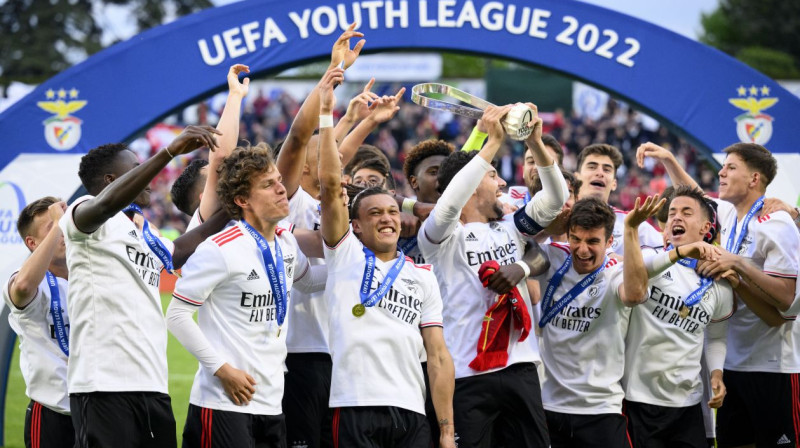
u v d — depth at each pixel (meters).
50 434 15.38
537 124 15.23
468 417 15.34
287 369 15.97
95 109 21.33
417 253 16.67
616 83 21.53
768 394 17.66
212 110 79.00
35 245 15.97
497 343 15.32
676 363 16.39
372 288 14.37
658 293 16.33
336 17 21.28
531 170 20.16
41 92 21.31
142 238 13.80
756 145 18.23
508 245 16.03
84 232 12.99
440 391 14.49
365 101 17.08
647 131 73.81
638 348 16.44
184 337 13.29
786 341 17.64
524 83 75.50
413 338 14.43
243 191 13.86
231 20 21.27
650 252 16.80
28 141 21.39
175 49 21.27
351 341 14.20
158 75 21.28
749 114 21.67
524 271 15.21
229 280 13.55
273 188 13.91
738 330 17.94
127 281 13.47
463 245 15.92
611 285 16.11
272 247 14.05
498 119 15.05
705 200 16.75
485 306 15.67
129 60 21.28
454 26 21.34
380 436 14.06
